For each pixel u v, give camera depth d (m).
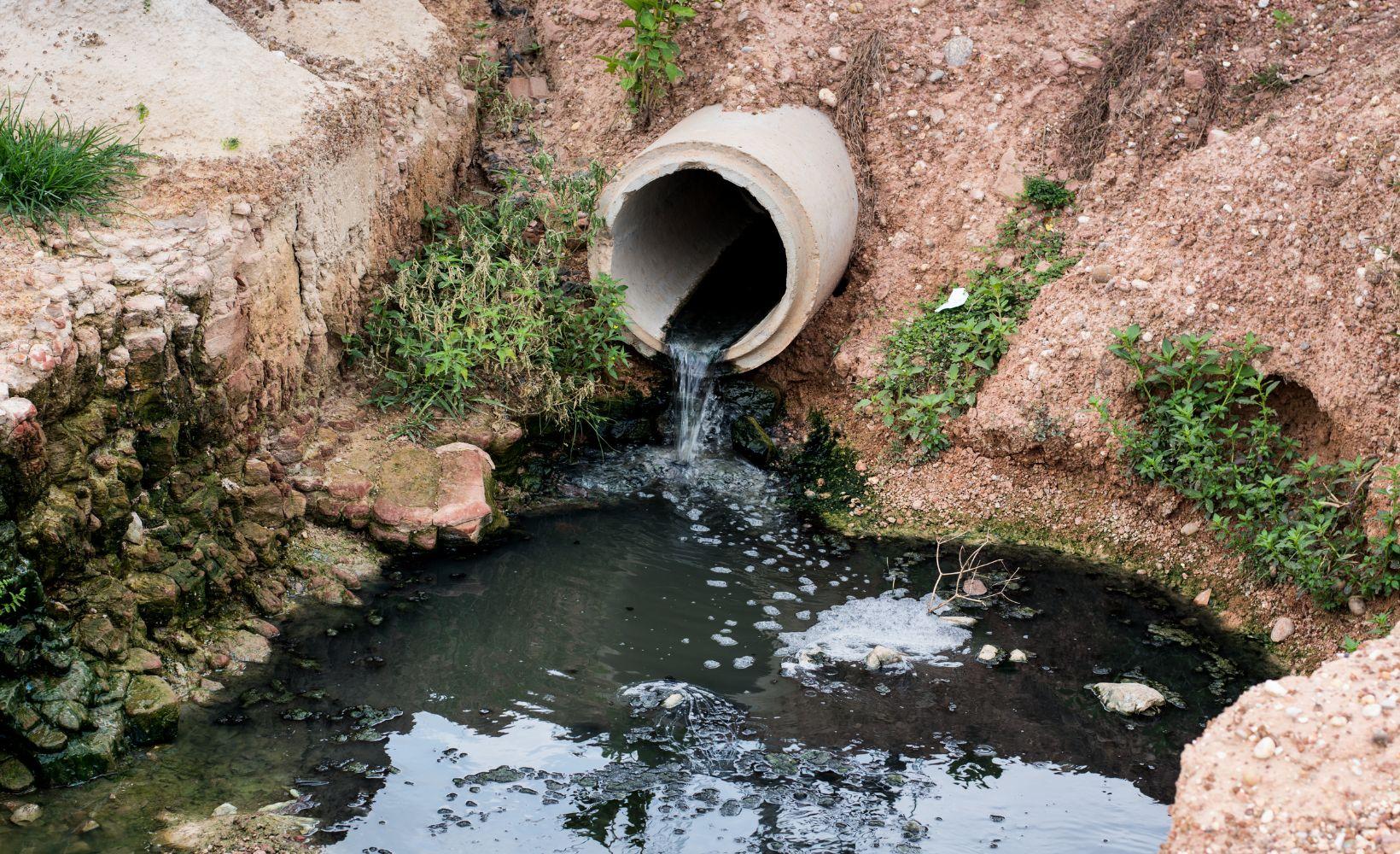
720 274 9.89
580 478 8.37
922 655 6.65
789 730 5.96
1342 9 9.09
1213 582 7.30
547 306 8.48
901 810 5.43
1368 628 6.60
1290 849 4.08
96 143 6.87
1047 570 7.54
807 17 9.59
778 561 7.60
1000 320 8.22
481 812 5.27
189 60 7.49
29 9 7.47
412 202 8.76
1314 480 7.00
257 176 6.96
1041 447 7.84
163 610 5.98
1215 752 4.48
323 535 7.16
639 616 6.91
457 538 7.36
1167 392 7.69
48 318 5.69
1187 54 9.09
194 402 6.40
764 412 8.88
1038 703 6.27
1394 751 4.28
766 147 8.29
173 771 5.36
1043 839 5.28
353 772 5.45
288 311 7.24
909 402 8.27
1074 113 9.10
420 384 8.09
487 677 6.25
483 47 10.08
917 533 7.93
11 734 5.17
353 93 8.05
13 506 5.33
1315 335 7.26
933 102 9.36
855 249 9.08
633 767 5.63
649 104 9.48
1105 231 8.53
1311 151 7.82
